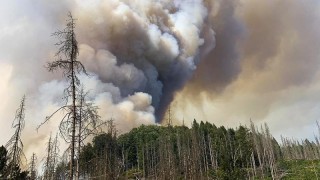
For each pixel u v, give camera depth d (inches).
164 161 2406.5
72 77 635.5
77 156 628.7
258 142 3784.5
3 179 1034.7
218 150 3363.7
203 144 3809.1
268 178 3152.1
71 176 606.2
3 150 1135.6
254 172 3250.5
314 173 3230.8
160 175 2261.3
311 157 4569.4
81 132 618.5
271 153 3585.1
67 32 647.8
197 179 2309.3
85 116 620.7
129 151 3383.4
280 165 3740.2
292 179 3122.5
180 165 2559.1
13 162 975.6
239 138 3467.0
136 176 2672.2
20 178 1114.7
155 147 3531.0
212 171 2445.9
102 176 872.3
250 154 3289.9
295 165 3779.5
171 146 2721.5
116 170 1200.8
